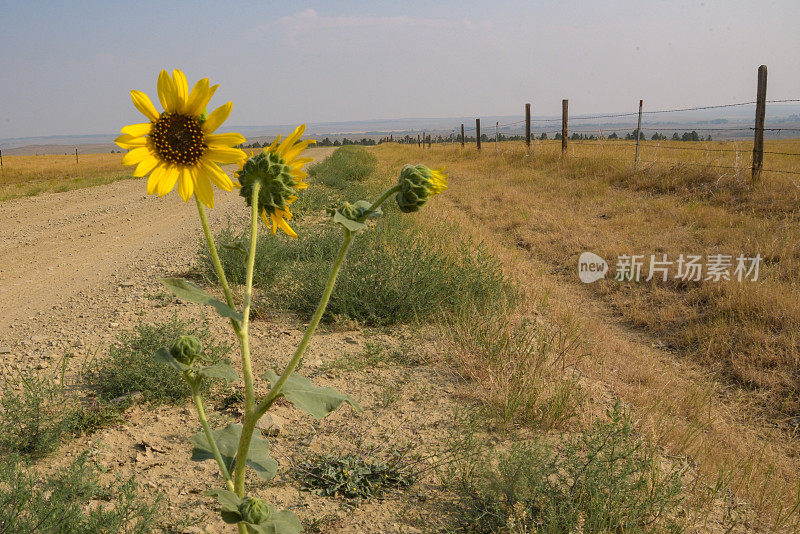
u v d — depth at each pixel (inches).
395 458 142.8
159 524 118.1
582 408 170.4
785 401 211.3
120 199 717.3
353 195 565.3
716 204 451.2
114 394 174.2
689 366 241.1
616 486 123.0
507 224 459.8
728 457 163.0
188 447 149.3
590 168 646.5
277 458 144.7
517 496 121.9
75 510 107.8
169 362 65.1
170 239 442.6
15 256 408.2
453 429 159.2
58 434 145.6
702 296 298.0
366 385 185.3
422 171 66.1
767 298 272.7
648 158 628.7
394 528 120.4
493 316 230.1
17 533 99.7
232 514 65.6
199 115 62.4
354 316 243.4
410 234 336.2
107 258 390.3
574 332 241.4
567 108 743.7
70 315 264.8
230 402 173.0
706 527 126.2
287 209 68.5
